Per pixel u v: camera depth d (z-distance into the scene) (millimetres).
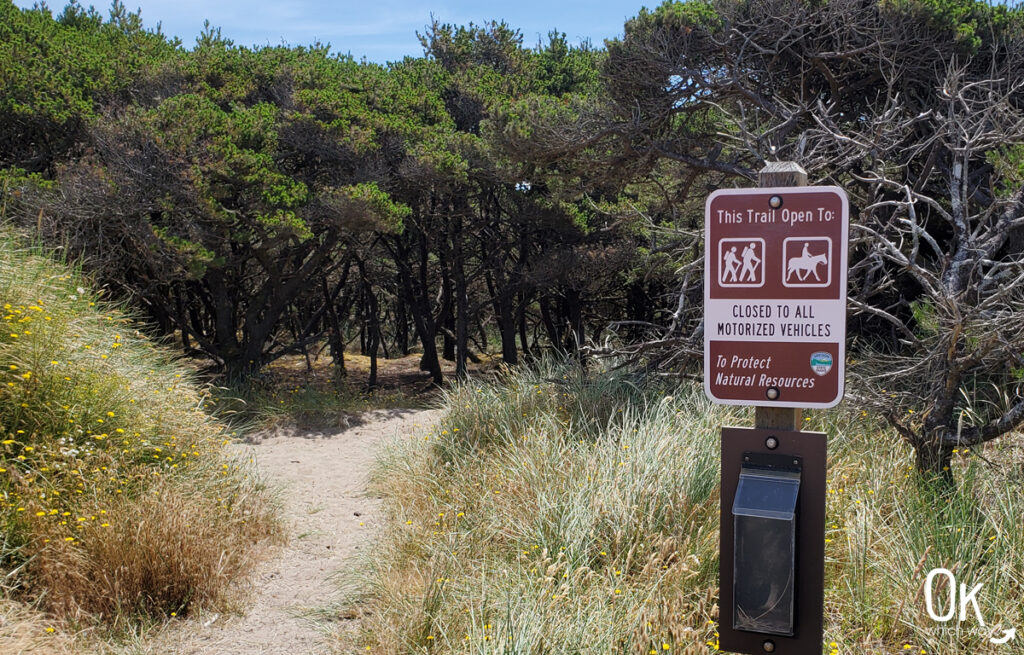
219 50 15766
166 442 6273
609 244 16859
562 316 20922
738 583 2324
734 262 2400
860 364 6891
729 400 2414
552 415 7273
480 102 17422
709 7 9969
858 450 5609
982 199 8656
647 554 4430
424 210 17266
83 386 5996
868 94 10289
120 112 11938
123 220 11211
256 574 5289
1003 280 6594
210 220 12414
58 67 12914
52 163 12570
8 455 5340
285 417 11484
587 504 4938
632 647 3430
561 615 3770
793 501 2295
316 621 4562
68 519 4797
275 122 14219
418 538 5387
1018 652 3275
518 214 16641
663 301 17609
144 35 16891
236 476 6527
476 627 3879
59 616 4211
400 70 18578
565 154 11508
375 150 14516
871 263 6895
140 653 4031
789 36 9547
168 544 4703
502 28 21375
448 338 23266
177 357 12648
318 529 6289
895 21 8789
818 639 2330
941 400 4980
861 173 8656
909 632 3629
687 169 11289
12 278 6441
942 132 6750
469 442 7453
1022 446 5402
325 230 15805
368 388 17656
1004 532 4020
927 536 4043
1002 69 9148
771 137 8664
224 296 14695
